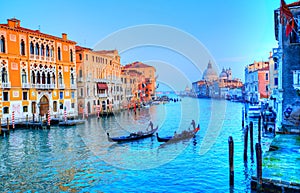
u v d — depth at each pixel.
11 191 13.70
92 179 15.27
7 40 36.22
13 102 36.78
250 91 77.50
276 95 24.73
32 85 39.41
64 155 20.58
